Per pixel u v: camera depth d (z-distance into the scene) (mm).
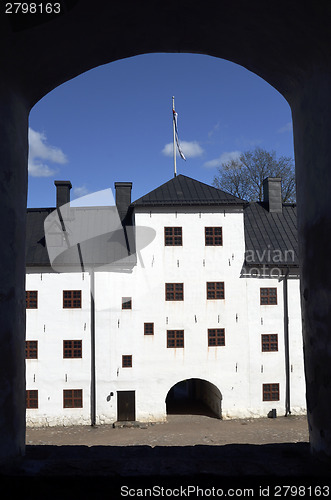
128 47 5406
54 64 5039
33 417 23609
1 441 4223
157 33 5172
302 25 4301
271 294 25359
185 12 4695
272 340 25109
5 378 4320
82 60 5297
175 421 24219
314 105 4742
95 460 4387
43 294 24422
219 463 4285
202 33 5207
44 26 4250
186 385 34469
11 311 4508
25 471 4023
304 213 5086
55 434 21750
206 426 22875
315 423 4770
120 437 20797
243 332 24891
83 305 24438
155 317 24609
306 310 5055
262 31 4816
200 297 24906
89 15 4406
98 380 23969
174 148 29031
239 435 20641
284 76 5359
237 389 24578
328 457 4383
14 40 4195
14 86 4727
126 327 24438
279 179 29797
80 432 22141
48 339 24172
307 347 5027
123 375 24109
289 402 24719
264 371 24766
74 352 24203
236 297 25031
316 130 4699
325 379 4504
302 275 5191
